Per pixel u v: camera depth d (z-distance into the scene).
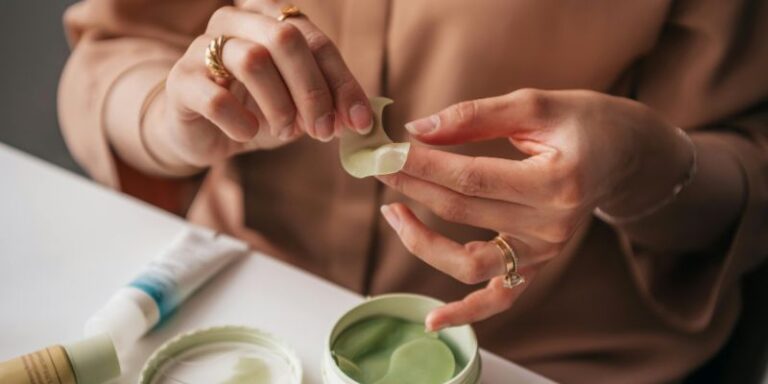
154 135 0.65
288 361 0.53
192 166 0.69
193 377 0.52
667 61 0.65
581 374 0.67
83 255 0.61
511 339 0.69
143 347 0.55
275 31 0.50
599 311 0.69
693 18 0.63
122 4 0.70
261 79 0.51
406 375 0.50
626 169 0.55
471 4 0.62
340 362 0.50
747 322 0.68
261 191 0.72
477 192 0.50
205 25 0.72
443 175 0.50
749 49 0.64
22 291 0.58
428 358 0.50
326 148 0.68
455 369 0.51
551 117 0.52
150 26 0.71
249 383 0.52
